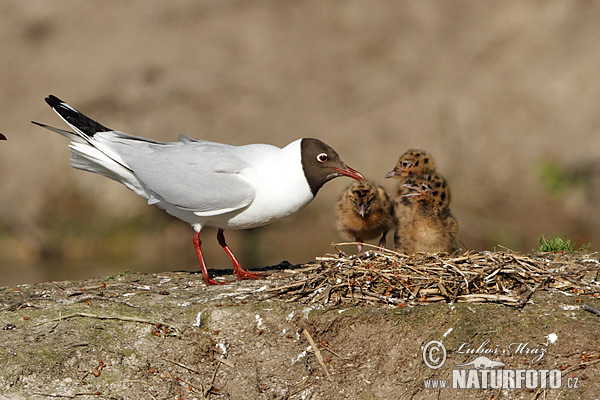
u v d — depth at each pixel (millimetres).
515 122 19500
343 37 22281
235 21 22953
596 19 21250
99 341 7828
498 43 21344
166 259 16094
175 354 7828
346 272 8430
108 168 9445
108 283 9445
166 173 9086
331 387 7676
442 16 22219
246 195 8961
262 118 20312
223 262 15656
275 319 8023
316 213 17047
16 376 7391
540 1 21797
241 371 7762
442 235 9891
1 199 17875
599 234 16719
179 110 20625
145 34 22969
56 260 16531
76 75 21891
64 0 23922
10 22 23500
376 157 18938
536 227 17109
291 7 23047
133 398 7434
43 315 8250
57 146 19219
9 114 20766
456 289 8203
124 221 17172
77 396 7355
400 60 21500
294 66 21719
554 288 8555
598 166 18094
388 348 7824
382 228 10242
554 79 20203
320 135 19625
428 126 19531
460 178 18438
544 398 7422
